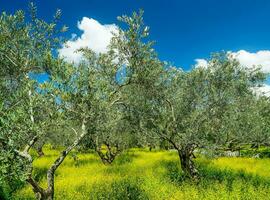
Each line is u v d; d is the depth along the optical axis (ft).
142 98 57.67
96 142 92.94
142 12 41.34
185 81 61.26
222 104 59.47
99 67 44.47
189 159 66.28
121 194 52.26
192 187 57.41
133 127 63.87
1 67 37.73
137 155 127.54
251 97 61.16
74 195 52.70
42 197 38.29
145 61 42.42
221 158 103.24
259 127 57.06
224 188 54.08
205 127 58.54
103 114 41.01
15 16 37.06
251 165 88.74
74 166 92.22
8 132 30.96
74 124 42.80
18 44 37.52
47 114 36.35
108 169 85.51
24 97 34.63
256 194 51.60
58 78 35.09
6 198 48.62
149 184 57.41
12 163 31.09
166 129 59.52
